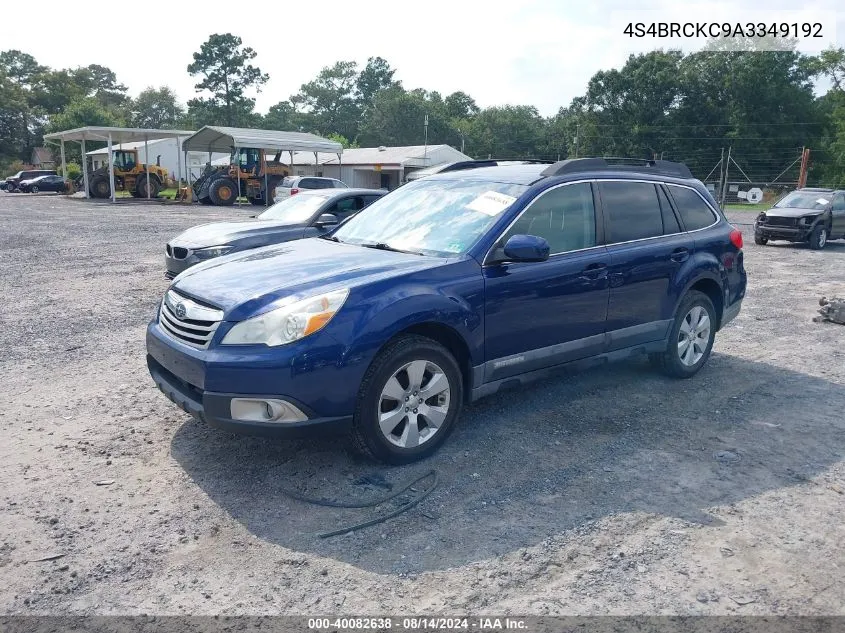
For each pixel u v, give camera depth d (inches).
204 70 3742.6
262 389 140.2
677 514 140.9
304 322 142.6
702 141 2389.3
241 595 113.7
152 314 326.6
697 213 233.8
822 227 698.2
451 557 124.6
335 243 196.9
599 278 192.5
